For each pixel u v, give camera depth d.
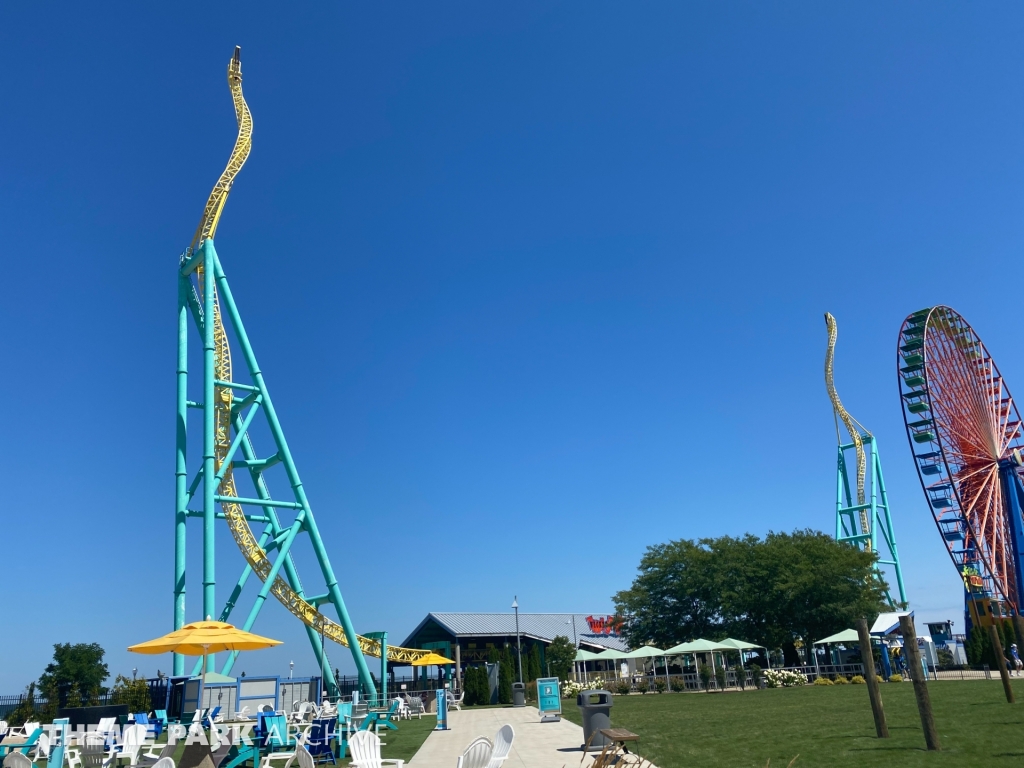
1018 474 63.69
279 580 48.44
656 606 68.50
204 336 47.00
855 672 55.19
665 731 23.84
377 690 51.56
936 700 28.86
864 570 63.97
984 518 60.34
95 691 42.59
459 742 24.95
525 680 58.44
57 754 18.48
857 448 105.50
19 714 37.53
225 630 22.84
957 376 62.94
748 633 63.44
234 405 49.78
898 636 58.44
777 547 65.25
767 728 22.91
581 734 25.53
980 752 15.61
